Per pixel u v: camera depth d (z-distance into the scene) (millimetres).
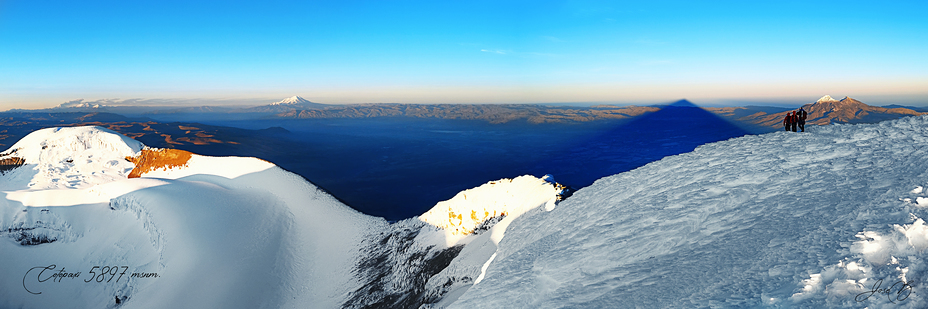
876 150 14078
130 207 71188
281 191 87625
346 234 67062
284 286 55812
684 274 9117
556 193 41844
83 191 79438
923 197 8914
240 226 68812
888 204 9000
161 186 78125
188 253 57938
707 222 11656
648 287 9148
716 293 7688
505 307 11484
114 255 63531
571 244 14219
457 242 49688
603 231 14039
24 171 100438
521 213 43156
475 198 53156
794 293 6855
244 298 51344
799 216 9969
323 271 57875
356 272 53156
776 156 16109
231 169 102188
